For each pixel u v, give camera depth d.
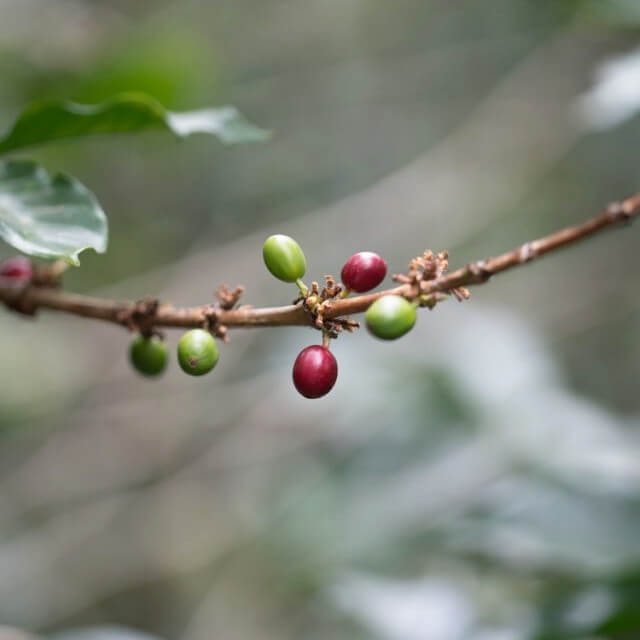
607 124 0.77
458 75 2.03
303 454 1.57
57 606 1.43
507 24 1.91
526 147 1.85
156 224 1.72
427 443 1.12
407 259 1.76
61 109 0.70
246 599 1.54
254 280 1.63
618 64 0.77
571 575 0.78
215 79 1.18
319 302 0.65
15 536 1.43
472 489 1.02
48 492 1.49
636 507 0.79
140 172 1.62
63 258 0.65
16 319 1.45
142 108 0.71
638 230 1.84
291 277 0.65
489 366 1.15
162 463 1.58
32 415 1.44
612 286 1.82
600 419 1.04
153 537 1.57
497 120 1.88
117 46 1.19
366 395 1.20
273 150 1.93
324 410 1.34
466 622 0.78
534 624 0.76
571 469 0.83
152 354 0.72
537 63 1.84
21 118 0.70
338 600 0.81
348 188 1.96
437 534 0.94
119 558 1.54
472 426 1.10
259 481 1.59
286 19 2.03
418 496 1.07
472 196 1.82
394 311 0.64
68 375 1.51
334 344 1.32
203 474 1.62
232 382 1.60
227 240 1.81
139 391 1.57
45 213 0.67
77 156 1.21
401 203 1.80
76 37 1.26
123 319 0.70
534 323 1.75
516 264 0.65
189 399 1.58
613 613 0.74
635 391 1.72
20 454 1.47
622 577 0.76
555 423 1.03
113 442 1.57
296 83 2.01
